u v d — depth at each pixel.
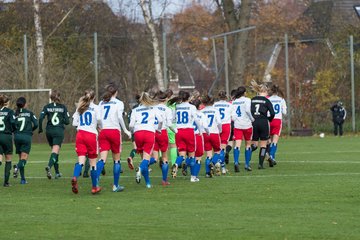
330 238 25.36
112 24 118.81
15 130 43.34
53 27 113.88
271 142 51.59
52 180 44.81
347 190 37.00
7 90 84.56
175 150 49.25
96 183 37.16
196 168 42.16
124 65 114.38
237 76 101.25
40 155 67.81
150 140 38.94
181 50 152.62
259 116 48.53
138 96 45.31
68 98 91.88
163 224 28.27
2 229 27.58
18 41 107.12
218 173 45.12
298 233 26.20
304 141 83.81
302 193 36.16
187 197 35.50
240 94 48.16
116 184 38.16
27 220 29.50
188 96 42.06
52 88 91.31
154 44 100.25
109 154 67.31
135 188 39.41
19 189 40.06
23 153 43.41
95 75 91.50
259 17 146.88
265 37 140.12
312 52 102.75
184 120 42.03
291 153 64.25
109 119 37.50
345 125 97.81
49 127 46.31
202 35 151.25
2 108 41.84
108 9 120.50
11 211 31.88
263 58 143.25
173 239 25.50
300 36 144.88
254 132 48.50
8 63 91.56
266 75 115.19
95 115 37.03
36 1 98.56
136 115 39.12
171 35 137.88
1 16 113.88
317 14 146.38
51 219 29.66
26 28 113.06
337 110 94.88
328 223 28.03
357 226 27.39
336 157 59.00
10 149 41.84
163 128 40.81
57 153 46.06
